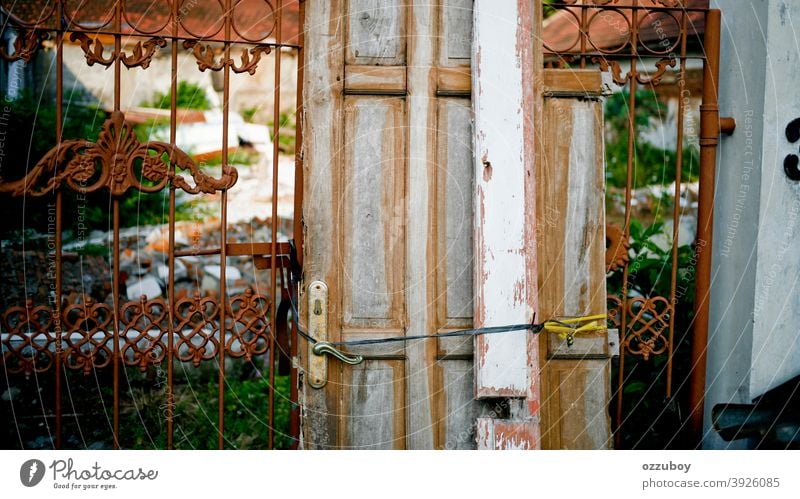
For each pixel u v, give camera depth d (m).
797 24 3.16
